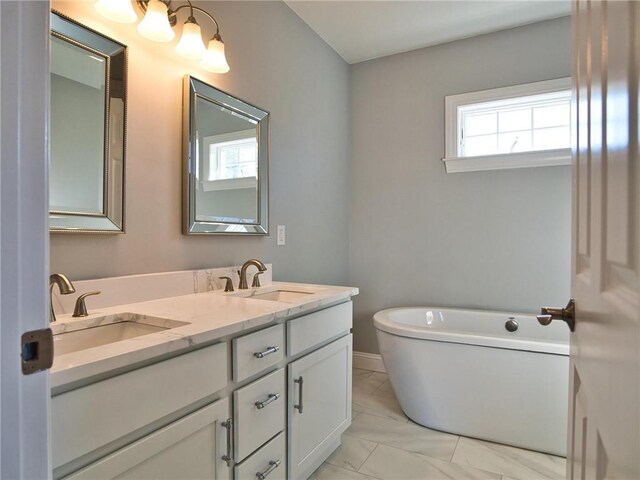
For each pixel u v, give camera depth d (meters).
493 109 2.71
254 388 1.21
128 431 0.81
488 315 2.59
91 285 1.25
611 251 0.46
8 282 0.43
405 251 2.95
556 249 2.50
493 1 2.28
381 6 2.33
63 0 1.19
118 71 1.34
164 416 0.90
